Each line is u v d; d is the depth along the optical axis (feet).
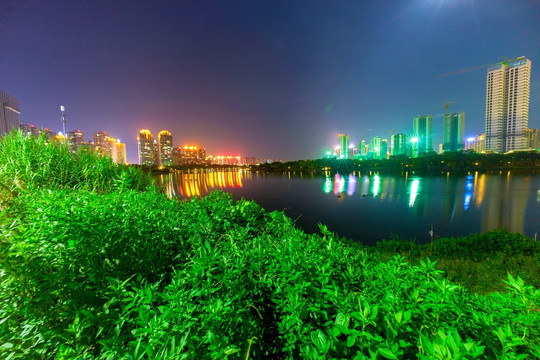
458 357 2.62
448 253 27.76
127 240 5.93
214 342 3.15
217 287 4.27
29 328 3.91
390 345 3.10
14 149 12.42
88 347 3.75
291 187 226.38
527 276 17.43
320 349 3.04
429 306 3.75
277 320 4.75
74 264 4.75
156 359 2.85
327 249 6.23
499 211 114.62
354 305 3.97
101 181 13.39
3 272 4.04
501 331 3.39
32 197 7.17
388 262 5.55
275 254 5.36
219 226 8.98
